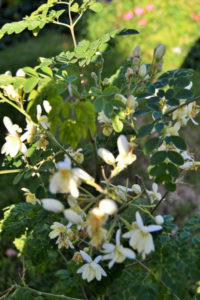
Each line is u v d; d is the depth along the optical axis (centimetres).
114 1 250
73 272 61
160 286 51
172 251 49
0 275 95
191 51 211
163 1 241
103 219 46
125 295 50
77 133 46
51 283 89
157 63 53
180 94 50
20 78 49
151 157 49
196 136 121
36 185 52
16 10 272
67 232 53
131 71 53
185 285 48
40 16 56
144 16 235
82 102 46
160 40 217
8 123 52
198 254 49
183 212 114
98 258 51
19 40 238
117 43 212
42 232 55
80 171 47
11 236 58
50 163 52
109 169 69
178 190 120
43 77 51
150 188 100
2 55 206
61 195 53
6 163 57
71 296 61
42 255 55
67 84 49
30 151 53
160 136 51
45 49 211
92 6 56
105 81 56
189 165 54
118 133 55
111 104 49
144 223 52
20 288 59
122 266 51
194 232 51
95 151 53
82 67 57
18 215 58
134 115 51
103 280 51
